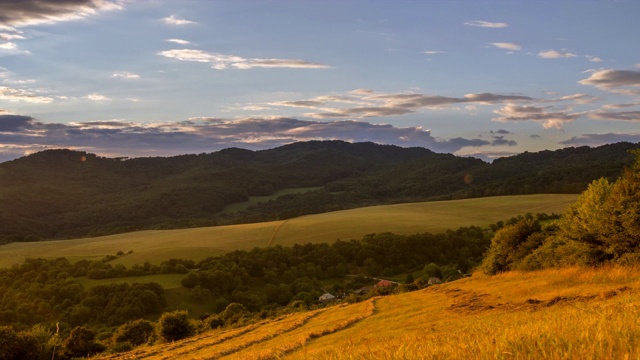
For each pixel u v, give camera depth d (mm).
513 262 37281
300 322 33062
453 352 5453
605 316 6086
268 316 58812
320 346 18703
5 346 34094
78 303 81812
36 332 37125
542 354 4746
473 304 24312
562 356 4551
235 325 49531
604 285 20797
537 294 22922
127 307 78500
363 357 6500
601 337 4754
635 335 4898
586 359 4414
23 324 73562
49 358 36406
